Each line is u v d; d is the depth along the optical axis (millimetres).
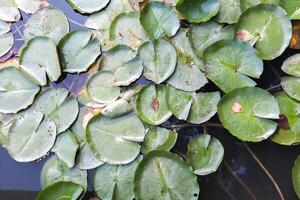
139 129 1541
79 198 1508
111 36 1661
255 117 1508
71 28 1722
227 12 1624
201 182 1554
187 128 1579
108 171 1514
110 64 1630
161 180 1475
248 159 1564
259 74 1543
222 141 1576
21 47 1705
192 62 1592
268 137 1512
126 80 1600
